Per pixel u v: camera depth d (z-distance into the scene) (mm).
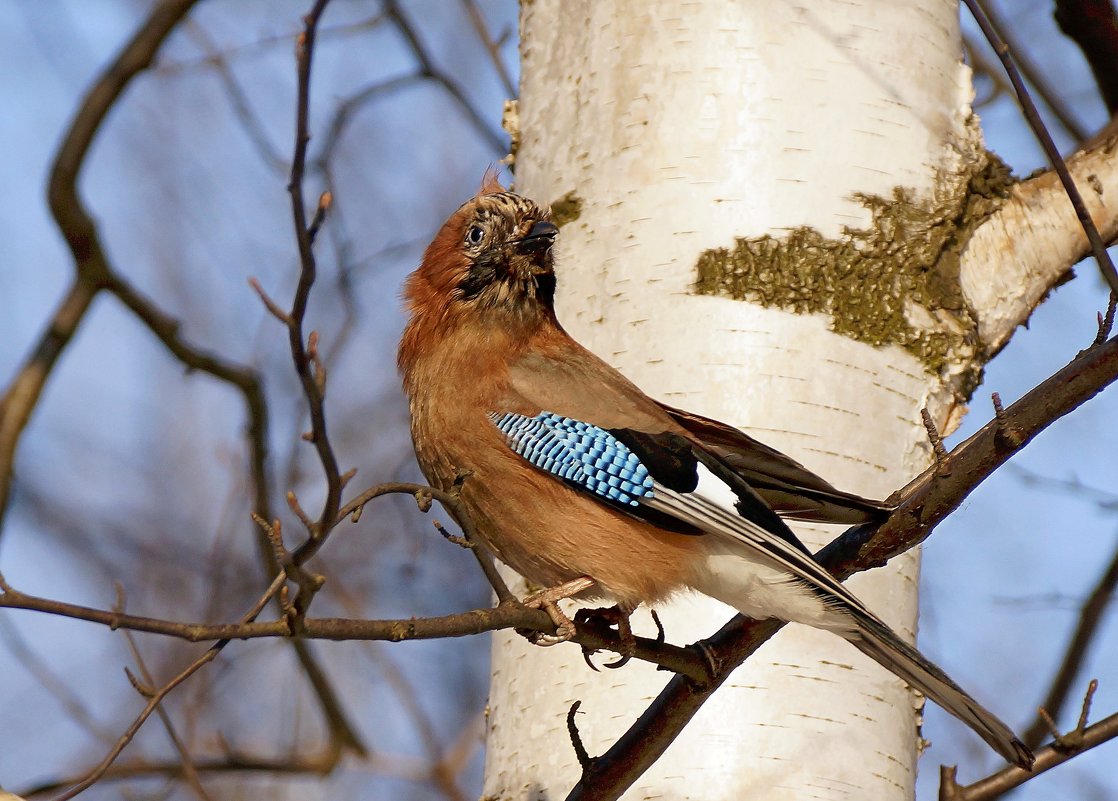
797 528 9906
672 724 8133
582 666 9492
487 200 10281
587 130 10570
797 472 8703
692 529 8969
